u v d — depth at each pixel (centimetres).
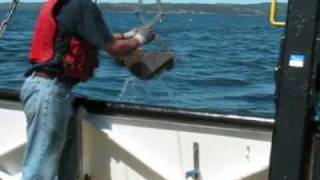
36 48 415
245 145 419
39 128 411
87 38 405
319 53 346
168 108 434
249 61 2395
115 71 1407
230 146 423
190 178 432
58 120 414
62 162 449
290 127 351
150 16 429
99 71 1417
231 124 419
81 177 459
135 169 451
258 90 1720
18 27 3503
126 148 448
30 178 414
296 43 346
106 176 459
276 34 4225
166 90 1063
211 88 1719
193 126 430
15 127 484
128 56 428
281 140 353
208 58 2419
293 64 347
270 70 2150
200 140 430
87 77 420
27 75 420
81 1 405
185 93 1614
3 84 1705
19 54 2236
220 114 421
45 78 411
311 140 354
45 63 409
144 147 446
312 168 354
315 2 341
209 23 5244
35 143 414
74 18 404
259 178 418
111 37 410
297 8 345
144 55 438
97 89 1341
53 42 411
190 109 432
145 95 600
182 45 2733
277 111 354
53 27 410
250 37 3866
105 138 455
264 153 414
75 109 448
